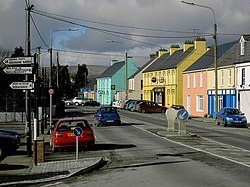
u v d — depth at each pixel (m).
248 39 47.50
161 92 73.75
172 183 11.45
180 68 67.69
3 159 17.52
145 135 27.94
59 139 19.50
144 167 14.70
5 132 19.19
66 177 13.02
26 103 18.14
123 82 102.75
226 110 39.81
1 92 48.19
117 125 37.06
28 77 18.14
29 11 18.23
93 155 18.45
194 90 59.03
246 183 11.20
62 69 126.75
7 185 11.84
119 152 19.34
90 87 132.75
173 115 29.77
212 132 31.11
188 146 21.38
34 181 12.37
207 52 62.22
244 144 22.50
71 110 72.75
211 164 15.03
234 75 47.62
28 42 18.25
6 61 17.19
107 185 11.51
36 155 15.65
